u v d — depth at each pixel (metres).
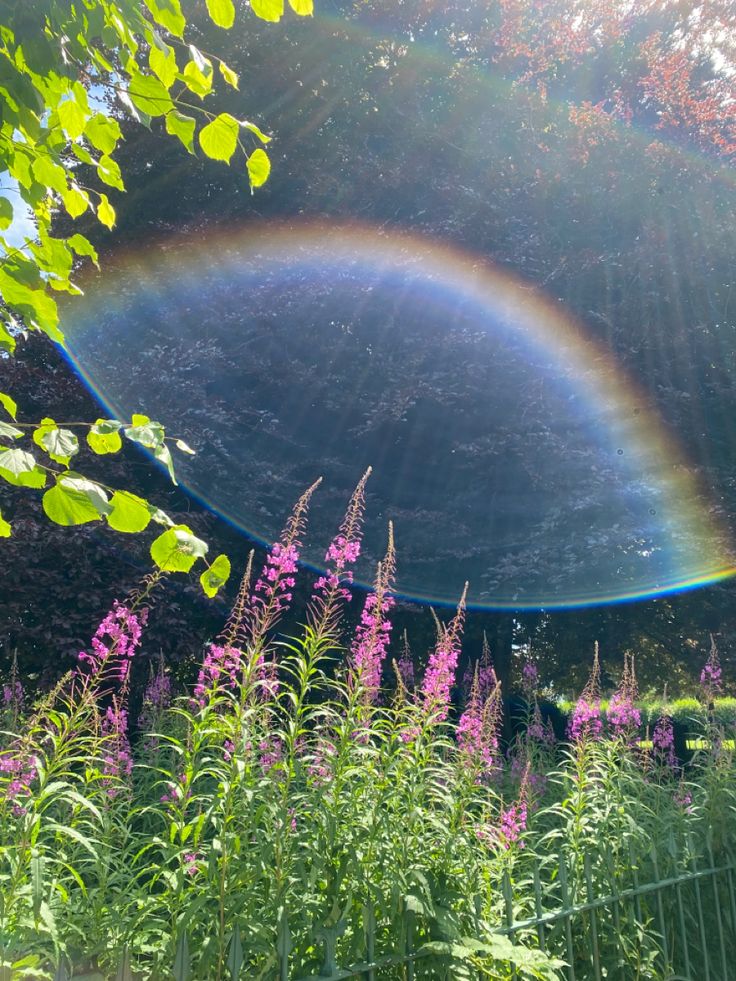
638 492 11.88
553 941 4.44
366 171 13.60
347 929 3.48
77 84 2.94
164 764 6.23
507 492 12.32
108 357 12.55
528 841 5.44
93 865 3.74
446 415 12.45
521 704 11.92
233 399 12.85
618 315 12.59
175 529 2.58
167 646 10.56
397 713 4.05
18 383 12.80
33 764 3.46
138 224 14.22
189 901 3.35
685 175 12.91
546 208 13.19
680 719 10.02
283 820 3.44
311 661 3.91
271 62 13.89
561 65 14.57
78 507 2.43
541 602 11.99
